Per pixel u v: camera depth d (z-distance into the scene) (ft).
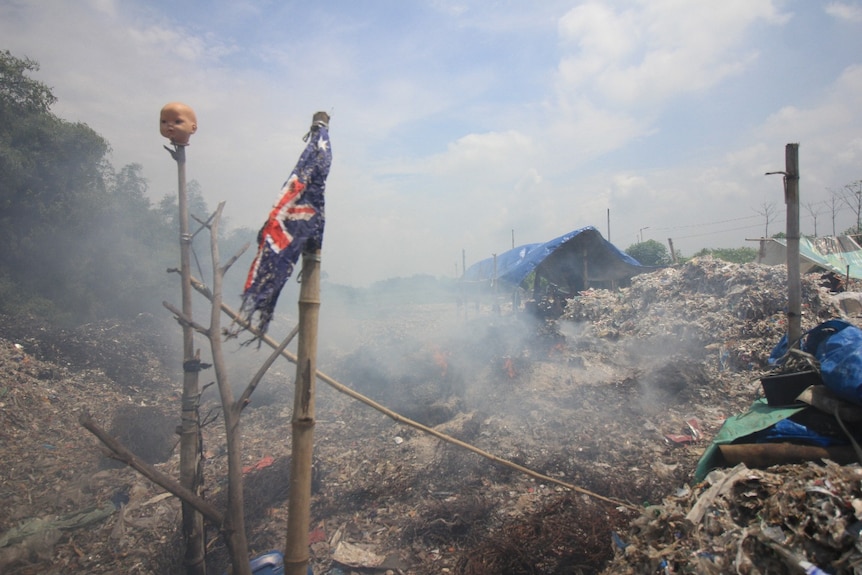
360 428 25.63
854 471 9.47
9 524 17.25
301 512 7.14
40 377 31.71
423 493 18.16
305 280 7.05
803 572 8.26
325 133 7.49
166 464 22.41
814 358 12.69
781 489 9.77
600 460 19.56
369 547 15.10
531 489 17.61
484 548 13.85
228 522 10.07
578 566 12.86
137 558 15.11
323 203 7.18
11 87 47.70
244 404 10.09
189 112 10.84
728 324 34.01
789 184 15.93
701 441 20.51
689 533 10.01
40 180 46.39
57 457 23.26
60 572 14.71
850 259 64.34
